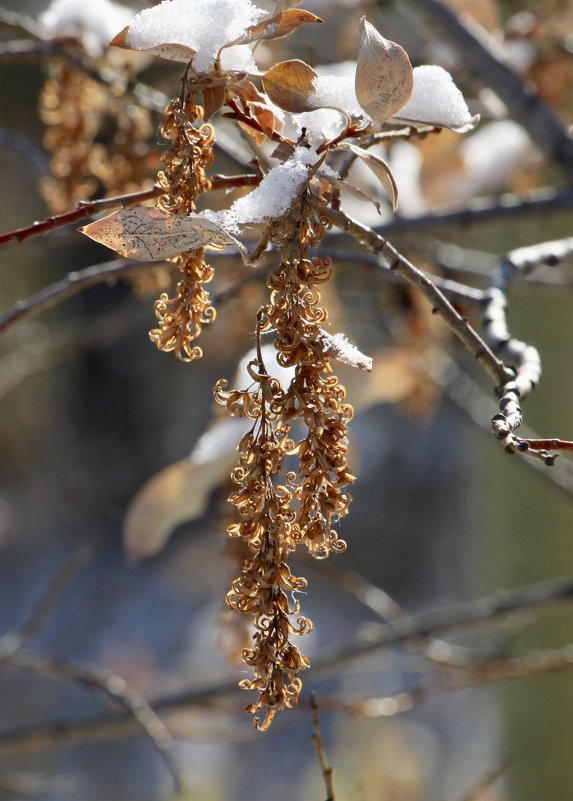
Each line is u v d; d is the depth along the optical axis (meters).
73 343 1.80
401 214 1.24
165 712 1.23
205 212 0.75
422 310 1.36
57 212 0.93
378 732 2.84
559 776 1.68
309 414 0.74
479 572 2.37
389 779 2.53
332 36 1.37
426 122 0.78
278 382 0.75
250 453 0.75
